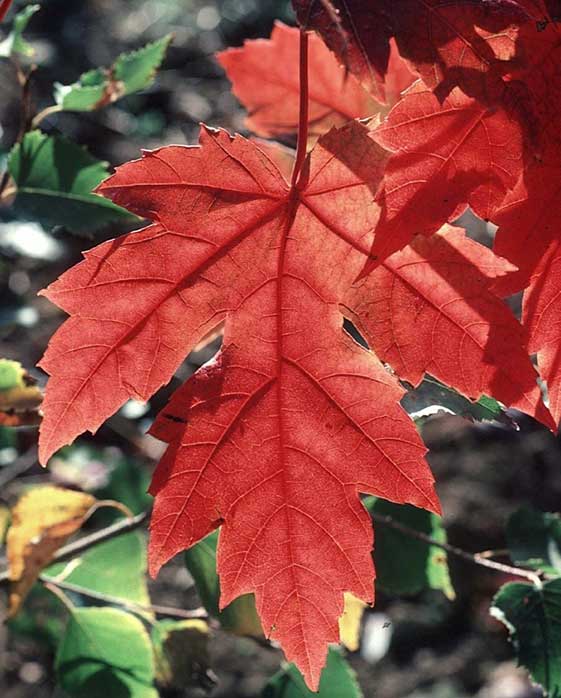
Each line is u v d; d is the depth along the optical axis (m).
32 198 0.54
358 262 0.42
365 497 0.57
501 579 1.19
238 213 0.42
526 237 0.42
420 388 0.45
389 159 0.41
